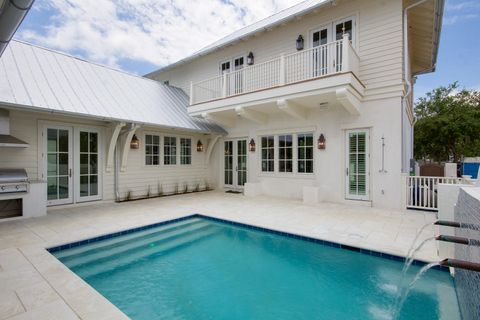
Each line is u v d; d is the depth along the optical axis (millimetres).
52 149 7309
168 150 10422
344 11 8039
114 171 8734
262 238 5516
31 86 6680
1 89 6000
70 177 7688
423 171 9359
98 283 3688
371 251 4254
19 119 6688
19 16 2668
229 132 11336
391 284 3521
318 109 8664
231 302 3229
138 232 5617
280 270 4090
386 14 7320
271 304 3184
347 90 6613
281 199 9117
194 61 12680
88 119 8031
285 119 9531
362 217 6352
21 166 6719
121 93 9188
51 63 8102
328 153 8461
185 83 13102
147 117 8695
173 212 7047
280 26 9438
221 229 6098
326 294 3379
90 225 5676
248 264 4316
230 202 8578
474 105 17641
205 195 10188
